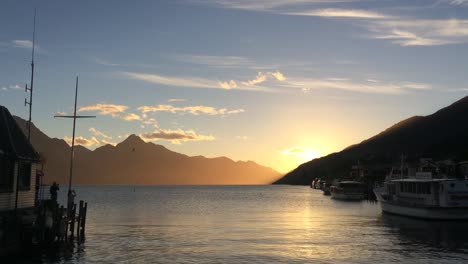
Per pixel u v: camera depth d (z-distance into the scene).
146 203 124.62
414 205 61.53
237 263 33.28
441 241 42.97
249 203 122.06
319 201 127.62
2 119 36.28
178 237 46.53
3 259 29.69
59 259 34.09
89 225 58.03
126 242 42.53
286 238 45.88
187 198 165.38
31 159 37.12
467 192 57.69
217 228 55.12
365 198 125.62
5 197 33.34
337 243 42.28
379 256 35.75
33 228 33.25
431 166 127.56
